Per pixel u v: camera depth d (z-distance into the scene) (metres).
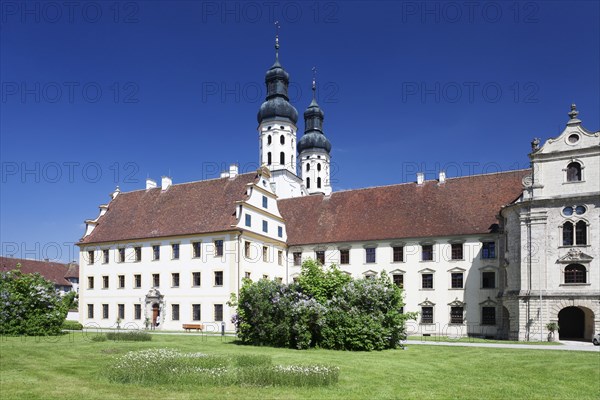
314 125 99.50
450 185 55.53
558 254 42.12
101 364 23.42
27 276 41.34
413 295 51.69
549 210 42.97
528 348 33.38
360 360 25.81
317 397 16.62
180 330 51.25
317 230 58.75
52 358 25.28
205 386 18.02
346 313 32.28
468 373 22.47
